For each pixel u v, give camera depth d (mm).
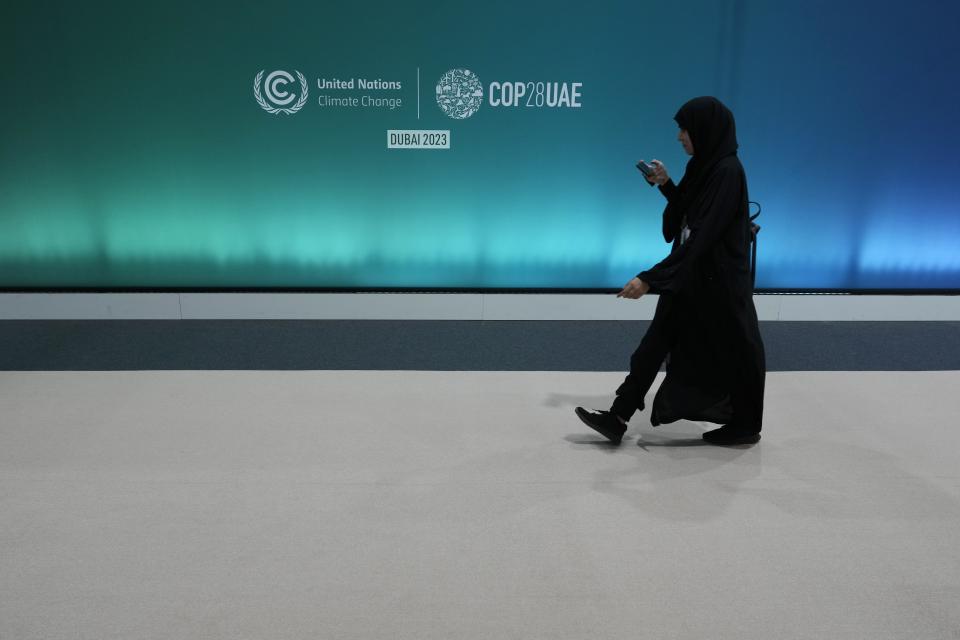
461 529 2598
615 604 2201
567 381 4133
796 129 5152
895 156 5223
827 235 5371
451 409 3697
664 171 3357
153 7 4828
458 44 4957
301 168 5148
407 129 5098
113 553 2424
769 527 2641
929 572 2381
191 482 2912
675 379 3217
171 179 5141
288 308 5297
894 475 3049
